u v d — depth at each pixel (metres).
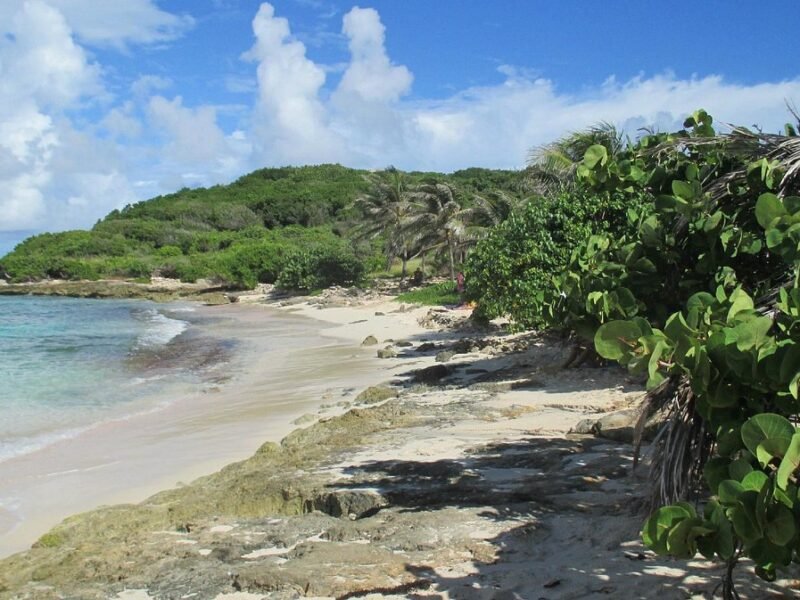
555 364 16.00
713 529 3.18
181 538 7.17
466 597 5.17
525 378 15.43
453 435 10.73
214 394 17.81
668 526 3.21
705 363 3.35
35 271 73.12
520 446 9.57
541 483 7.69
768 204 4.00
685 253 5.32
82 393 18.27
